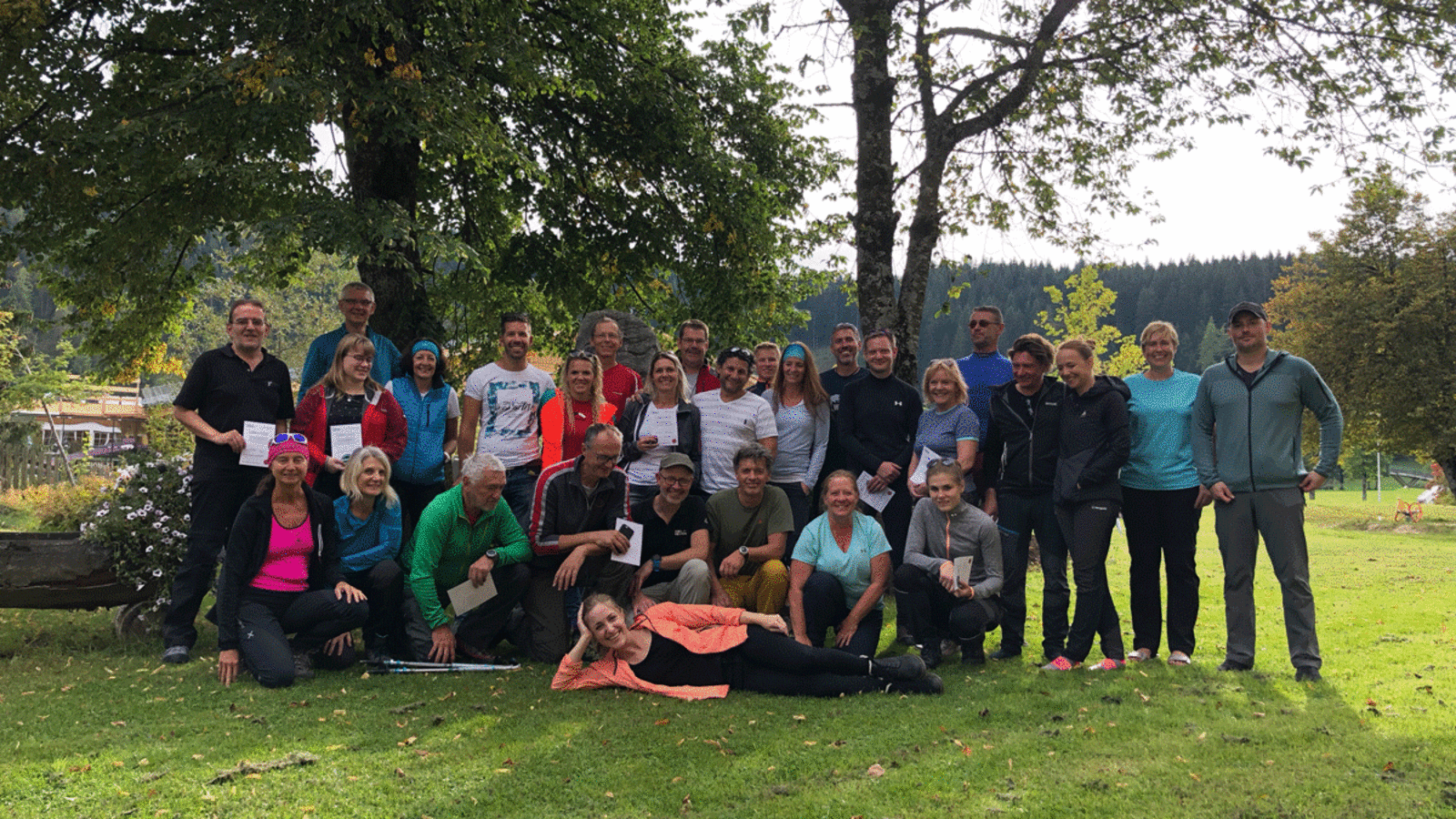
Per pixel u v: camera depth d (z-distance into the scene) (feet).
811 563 17.67
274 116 25.35
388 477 17.52
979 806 9.93
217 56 28.04
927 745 12.10
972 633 17.10
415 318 30.81
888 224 31.86
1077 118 39.60
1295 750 11.72
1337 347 96.37
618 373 22.57
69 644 19.70
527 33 34.19
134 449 20.67
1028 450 17.74
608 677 15.39
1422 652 17.93
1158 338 17.78
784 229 43.78
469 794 10.49
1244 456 16.52
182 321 42.55
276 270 35.12
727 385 19.74
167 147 27.48
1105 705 14.01
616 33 38.63
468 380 21.01
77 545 19.04
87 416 112.27
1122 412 16.71
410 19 28.68
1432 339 90.22
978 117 34.50
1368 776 10.68
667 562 17.87
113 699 14.71
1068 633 18.79
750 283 41.88
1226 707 13.88
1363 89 34.88
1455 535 70.79
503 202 43.16
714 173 38.68
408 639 17.75
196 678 16.19
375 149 30.55
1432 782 10.43
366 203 26.25
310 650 16.87
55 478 65.82
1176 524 17.37
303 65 25.27
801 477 20.40
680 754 11.81
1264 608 24.34
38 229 32.09
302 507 16.88
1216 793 10.22
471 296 42.09
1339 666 16.70
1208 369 17.29
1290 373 16.39
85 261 35.42
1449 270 90.48
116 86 28.91
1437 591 28.04
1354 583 30.17
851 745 12.07
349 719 13.52
